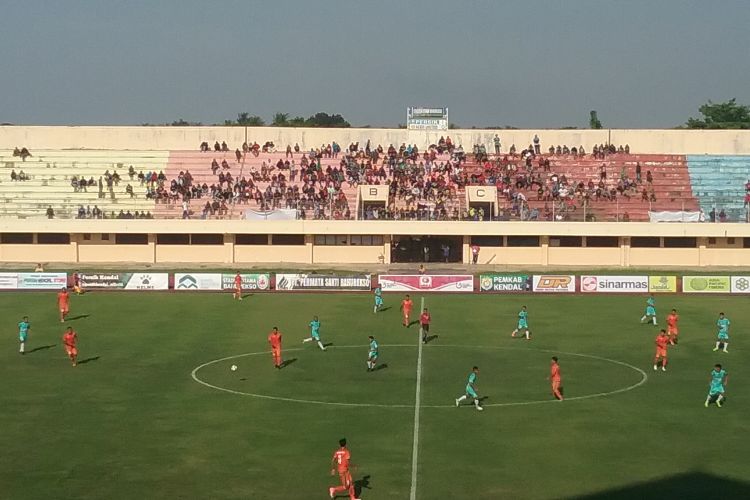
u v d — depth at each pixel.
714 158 118.06
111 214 106.06
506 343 66.44
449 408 48.66
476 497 35.28
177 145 119.69
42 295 85.75
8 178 112.69
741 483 36.88
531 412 47.81
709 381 54.84
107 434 43.66
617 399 50.53
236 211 106.88
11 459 39.88
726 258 104.44
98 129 119.06
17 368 58.16
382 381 54.84
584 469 38.56
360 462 39.50
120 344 65.44
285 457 40.19
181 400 50.25
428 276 87.44
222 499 35.12
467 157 120.06
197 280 87.88
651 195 110.69
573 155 119.25
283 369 58.09
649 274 91.19
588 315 77.00
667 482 36.97
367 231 102.62
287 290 87.69
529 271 98.38
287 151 118.12
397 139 122.00
